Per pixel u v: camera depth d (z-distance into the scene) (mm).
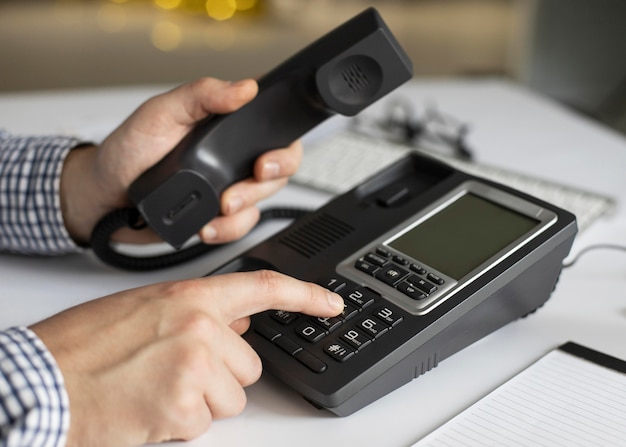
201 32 2768
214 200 700
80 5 2830
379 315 566
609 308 670
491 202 665
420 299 575
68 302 687
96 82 2482
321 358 539
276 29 2797
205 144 686
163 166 687
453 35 2748
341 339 551
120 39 2701
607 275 727
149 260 743
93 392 487
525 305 624
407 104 1244
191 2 2816
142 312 515
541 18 1810
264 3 2840
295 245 665
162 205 681
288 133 715
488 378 576
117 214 722
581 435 502
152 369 493
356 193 714
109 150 717
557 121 1181
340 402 518
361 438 517
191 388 493
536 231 616
